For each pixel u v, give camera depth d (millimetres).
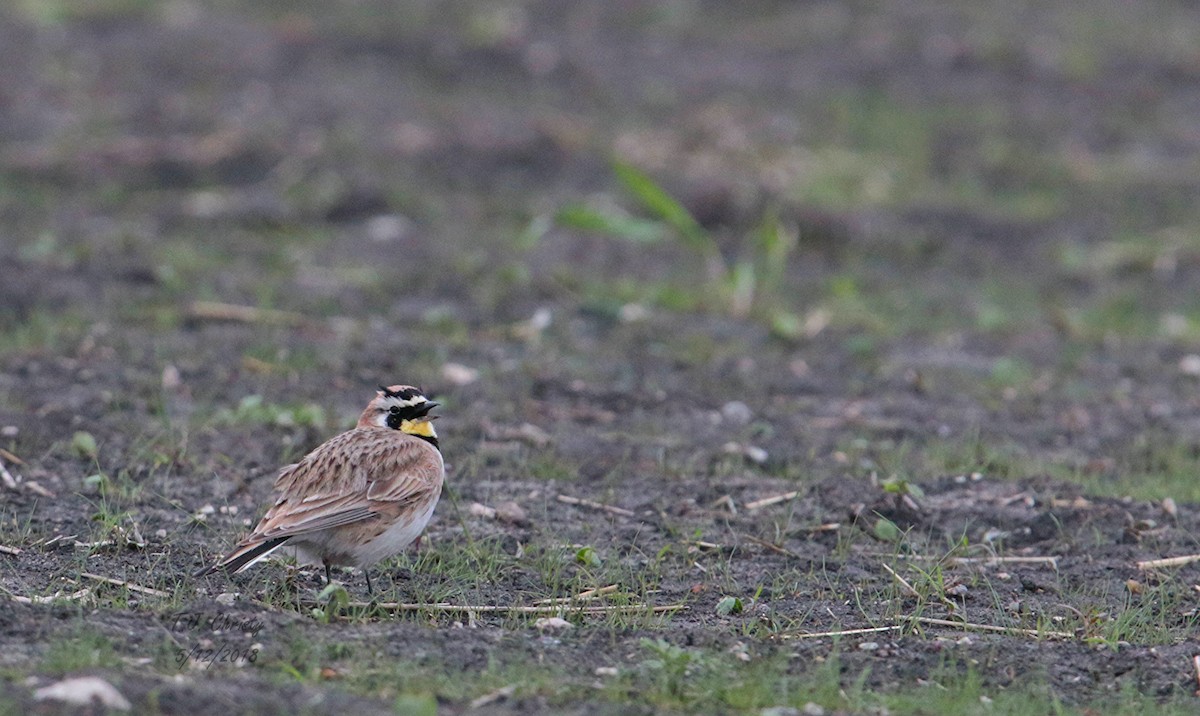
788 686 7949
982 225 21141
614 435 12656
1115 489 11664
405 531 8906
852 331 16703
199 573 8508
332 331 15359
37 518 10008
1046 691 8078
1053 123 25750
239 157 21453
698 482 11477
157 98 24312
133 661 7574
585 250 19469
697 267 19078
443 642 8242
